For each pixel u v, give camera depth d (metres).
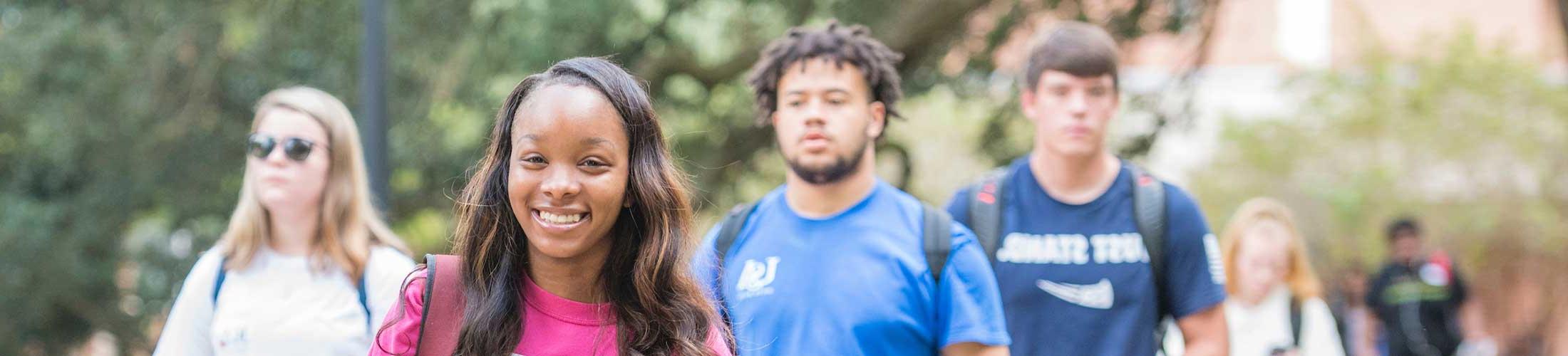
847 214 3.14
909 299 3.02
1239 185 18.03
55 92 10.52
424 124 10.33
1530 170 17.08
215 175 11.10
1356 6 18.86
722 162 10.98
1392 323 9.17
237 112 11.13
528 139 2.01
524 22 9.25
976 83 10.68
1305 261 5.53
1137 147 10.66
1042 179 3.71
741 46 9.99
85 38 10.45
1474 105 17.16
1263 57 22.55
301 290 3.42
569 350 2.08
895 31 9.55
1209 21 10.23
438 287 2.09
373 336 3.44
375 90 6.48
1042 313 3.65
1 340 10.44
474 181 2.16
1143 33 10.20
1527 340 17.36
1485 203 17.05
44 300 10.58
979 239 3.70
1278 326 5.46
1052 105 3.66
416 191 10.72
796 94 3.20
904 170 10.62
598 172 2.01
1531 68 17.23
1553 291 17.19
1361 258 16.72
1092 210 3.66
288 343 3.37
